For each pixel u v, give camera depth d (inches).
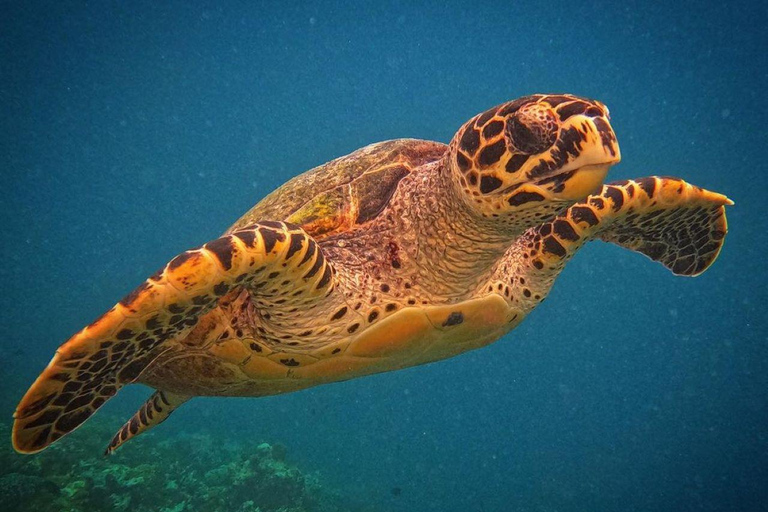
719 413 261.4
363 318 21.1
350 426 208.8
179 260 17.0
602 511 149.3
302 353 21.5
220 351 21.2
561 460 213.2
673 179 24.1
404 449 196.7
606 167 17.2
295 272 18.4
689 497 156.1
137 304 16.6
